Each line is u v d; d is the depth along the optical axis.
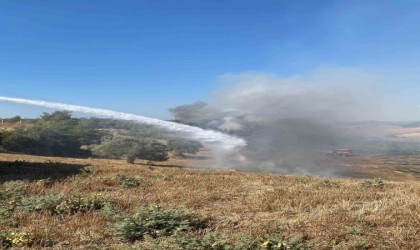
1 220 9.43
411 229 8.38
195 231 8.65
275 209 11.00
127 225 8.41
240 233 8.37
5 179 17.36
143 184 16.38
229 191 14.55
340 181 18.89
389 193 13.69
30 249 7.55
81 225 9.18
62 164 26.03
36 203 11.02
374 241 7.75
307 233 8.36
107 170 21.80
